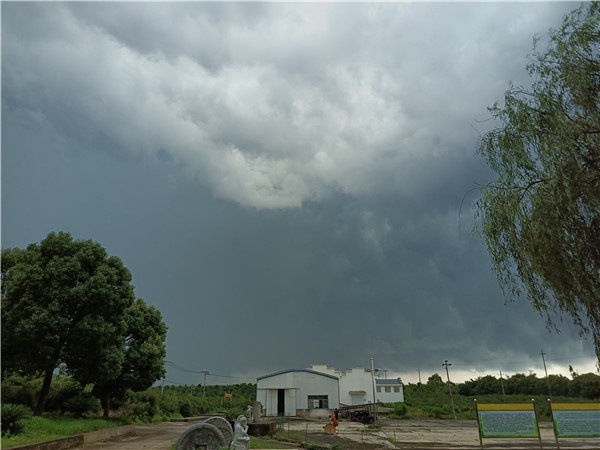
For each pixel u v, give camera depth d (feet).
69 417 74.43
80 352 67.36
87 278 68.49
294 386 176.86
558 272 28.30
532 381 220.23
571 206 27.48
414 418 175.32
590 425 45.34
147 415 125.49
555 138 27.89
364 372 221.05
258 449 62.80
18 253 70.18
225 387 278.67
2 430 48.57
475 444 75.92
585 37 28.66
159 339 95.81
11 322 62.85
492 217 31.30
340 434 98.78
